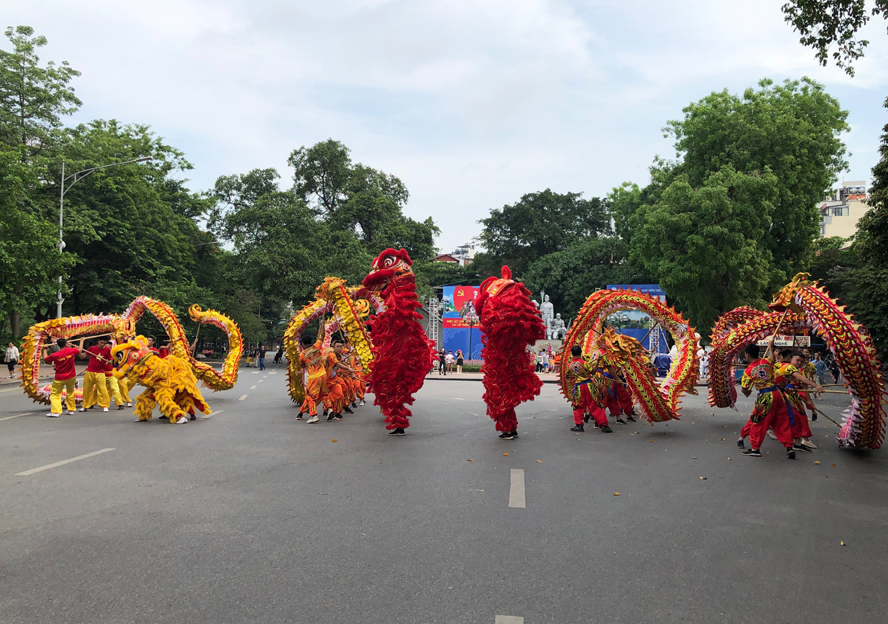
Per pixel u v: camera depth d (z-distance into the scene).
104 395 12.83
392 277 9.95
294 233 37.91
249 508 5.55
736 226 29.34
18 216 21.34
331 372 11.70
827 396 18.78
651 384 10.86
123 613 3.49
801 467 7.75
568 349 12.62
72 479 6.61
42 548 4.50
